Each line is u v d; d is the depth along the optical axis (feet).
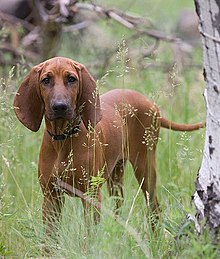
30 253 27.73
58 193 29.78
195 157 34.88
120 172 33.35
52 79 28.45
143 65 44.47
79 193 29.01
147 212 29.30
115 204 29.55
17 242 28.45
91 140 29.32
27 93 29.58
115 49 47.01
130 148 33.01
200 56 53.62
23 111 29.71
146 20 46.62
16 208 31.09
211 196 24.43
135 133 33.04
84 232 27.04
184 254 24.18
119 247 24.71
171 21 68.33
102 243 24.91
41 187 30.01
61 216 29.25
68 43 50.72
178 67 46.37
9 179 34.71
